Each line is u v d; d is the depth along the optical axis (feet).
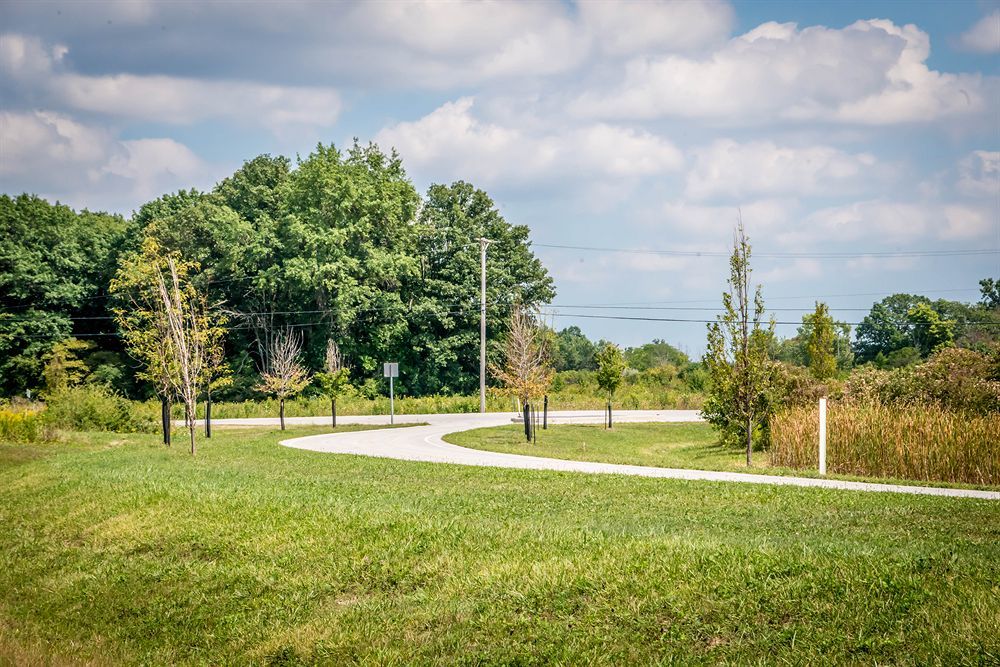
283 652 32.04
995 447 71.41
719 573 31.76
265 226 229.86
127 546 46.44
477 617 31.37
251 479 64.08
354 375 241.35
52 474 71.61
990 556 33.73
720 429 116.26
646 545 36.27
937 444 73.46
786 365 117.50
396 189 247.91
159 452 92.58
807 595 29.37
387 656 29.76
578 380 271.08
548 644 28.76
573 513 47.03
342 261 221.66
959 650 25.21
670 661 26.66
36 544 50.26
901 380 98.73
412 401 204.64
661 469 72.18
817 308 126.11
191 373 94.02
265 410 184.65
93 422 127.75
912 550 34.45
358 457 85.81
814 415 84.53
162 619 37.37
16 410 132.57
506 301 248.52
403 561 38.19
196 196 261.03
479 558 37.09
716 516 46.09
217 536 45.06
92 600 40.57
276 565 40.29
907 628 26.73
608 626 29.22
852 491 56.29
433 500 52.06
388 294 230.27
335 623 33.27
